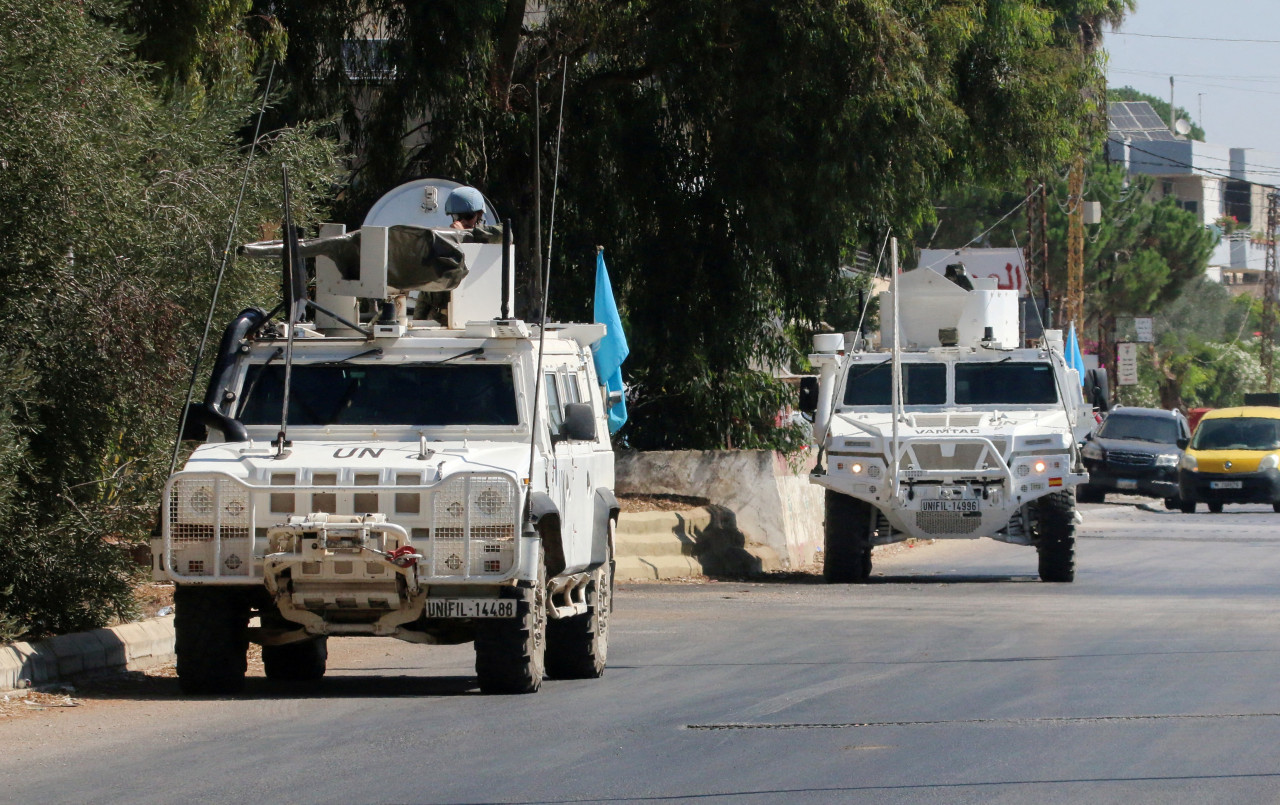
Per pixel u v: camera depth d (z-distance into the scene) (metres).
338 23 87.44
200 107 58.34
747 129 91.81
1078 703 39.72
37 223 45.28
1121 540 110.00
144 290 49.38
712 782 30.55
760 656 50.53
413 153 95.69
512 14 89.75
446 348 44.44
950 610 65.12
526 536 39.94
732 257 100.50
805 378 87.56
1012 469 79.75
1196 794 29.25
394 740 35.25
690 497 94.06
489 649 41.25
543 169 96.94
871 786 30.06
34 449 48.31
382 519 39.53
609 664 49.38
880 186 91.94
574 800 29.09
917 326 89.00
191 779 31.17
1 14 44.31
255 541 40.12
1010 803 28.61
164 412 50.88
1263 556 94.25
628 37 93.56
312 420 43.78
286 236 42.66
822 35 86.44
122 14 57.31
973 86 102.12
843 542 82.44
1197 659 48.12
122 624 49.62
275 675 47.34
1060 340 87.19
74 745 34.91
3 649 42.25
